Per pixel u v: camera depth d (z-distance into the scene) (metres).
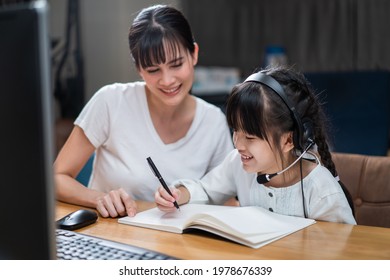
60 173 1.45
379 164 1.37
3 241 0.66
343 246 0.97
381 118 2.16
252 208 1.16
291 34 3.19
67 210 1.30
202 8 3.40
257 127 1.11
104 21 3.25
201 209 1.22
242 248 0.96
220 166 1.39
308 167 1.22
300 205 1.20
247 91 1.12
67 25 3.15
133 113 1.48
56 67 3.16
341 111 2.21
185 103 1.51
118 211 1.22
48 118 0.60
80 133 1.49
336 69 3.03
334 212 1.16
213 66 3.42
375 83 2.15
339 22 3.00
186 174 1.49
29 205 0.62
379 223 1.35
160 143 1.48
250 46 3.34
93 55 3.28
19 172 0.62
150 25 1.27
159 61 1.27
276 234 1.02
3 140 0.63
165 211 1.21
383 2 2.81
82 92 3.18
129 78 3.21
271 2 3.24
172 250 0.96
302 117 1.14
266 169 1.20
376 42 2.86
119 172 1.47
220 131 1.55
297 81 1.16
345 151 2.21
